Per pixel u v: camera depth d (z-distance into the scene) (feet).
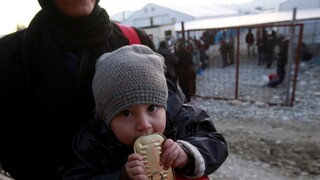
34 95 3.67
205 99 29.63
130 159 2.68
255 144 17.74
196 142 3.39
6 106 3.72
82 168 3.22
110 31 4.02
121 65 2.91
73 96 3.63
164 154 2.79
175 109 3.63
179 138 3.57
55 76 3.52
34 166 3.95
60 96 3.54
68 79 3.58
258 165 15.19
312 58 46.78
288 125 20.75
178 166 3.10
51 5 3.58
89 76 3.69
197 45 40.19
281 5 78.64
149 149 2.76
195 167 3.13
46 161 3.88
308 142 17.46
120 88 2.84
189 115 3.71
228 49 41.70
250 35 41.83
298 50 24.50
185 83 27.89
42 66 3.55
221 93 31.12
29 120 3.78
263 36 41.19
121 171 2.83
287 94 25.36
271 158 15.81
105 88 2.92
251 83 34.40
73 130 3.77
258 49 42.98
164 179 2.78
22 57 3.67
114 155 3.24
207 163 3.27
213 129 3.90
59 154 3.81
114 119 2.93
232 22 49.47
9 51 3.81
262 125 21.17
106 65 3.02
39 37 3.66
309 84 32.45
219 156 3.46
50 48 3.58
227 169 14.87
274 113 23.73
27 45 3.62
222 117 23.73
